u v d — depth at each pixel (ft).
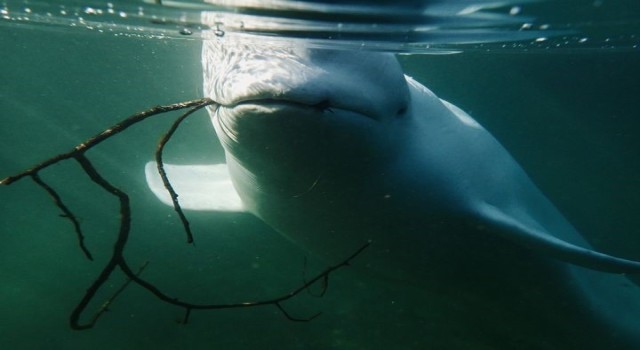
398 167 15.28
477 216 16.39
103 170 78.18
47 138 103.96
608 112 63.31
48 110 105.09
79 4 22.21
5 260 46.91
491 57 47.96
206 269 40.78
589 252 15.33
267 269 40.40
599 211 70.85
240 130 12.00
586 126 66.95
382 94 13.32
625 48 32.53
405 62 57.06
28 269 44.55
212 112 14.25
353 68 12.54
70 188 71.00
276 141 12.10
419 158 15.74
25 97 102.42
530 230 15.96
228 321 32.60
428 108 17.24
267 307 34.32
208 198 21.84
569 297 19.69
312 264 40.78
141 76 90.27
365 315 33.06
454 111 19.52
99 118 108.88
